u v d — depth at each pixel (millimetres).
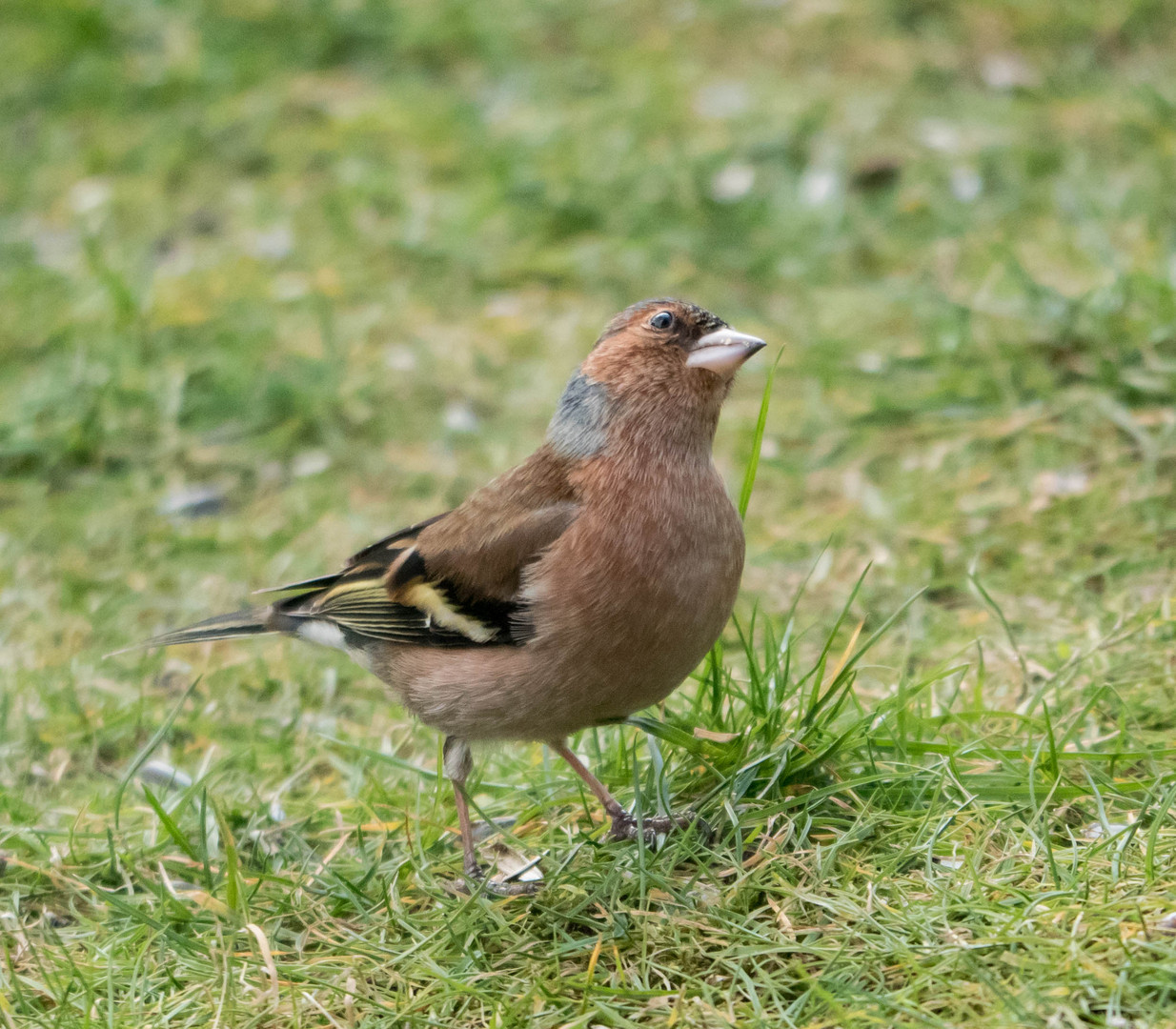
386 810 8391
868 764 7652
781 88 17250
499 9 19625
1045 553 10133
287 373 13719
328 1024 6504
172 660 10758
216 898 7438
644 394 7246
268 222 16516
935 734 7941
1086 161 15266
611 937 6797
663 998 6293
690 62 18125
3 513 12578
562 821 8016
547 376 13711
